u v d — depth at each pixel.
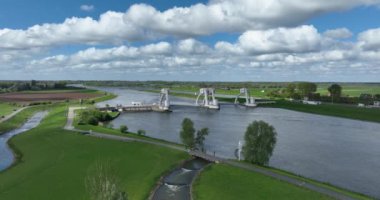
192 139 111.69
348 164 102.19
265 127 93.19
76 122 175.50
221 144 128.62
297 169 96.81
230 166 89.19
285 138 142.50
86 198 69.62
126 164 95.00
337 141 137.00
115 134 141.38
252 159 93.50
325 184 78.62
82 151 110.88
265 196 69.56
